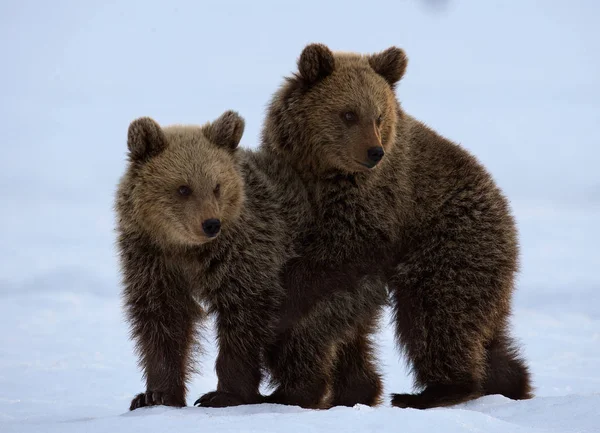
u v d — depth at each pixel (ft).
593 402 42.32
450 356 48.44
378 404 52.01
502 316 50.26
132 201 44.75
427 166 49.98
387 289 50.67
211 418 38.83
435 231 49.11
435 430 36.29
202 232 43.14
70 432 37.78
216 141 46.01
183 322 46.09
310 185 49.42
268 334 45.78
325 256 48.29
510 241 49.80
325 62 49.44
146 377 45.83
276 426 36.94
